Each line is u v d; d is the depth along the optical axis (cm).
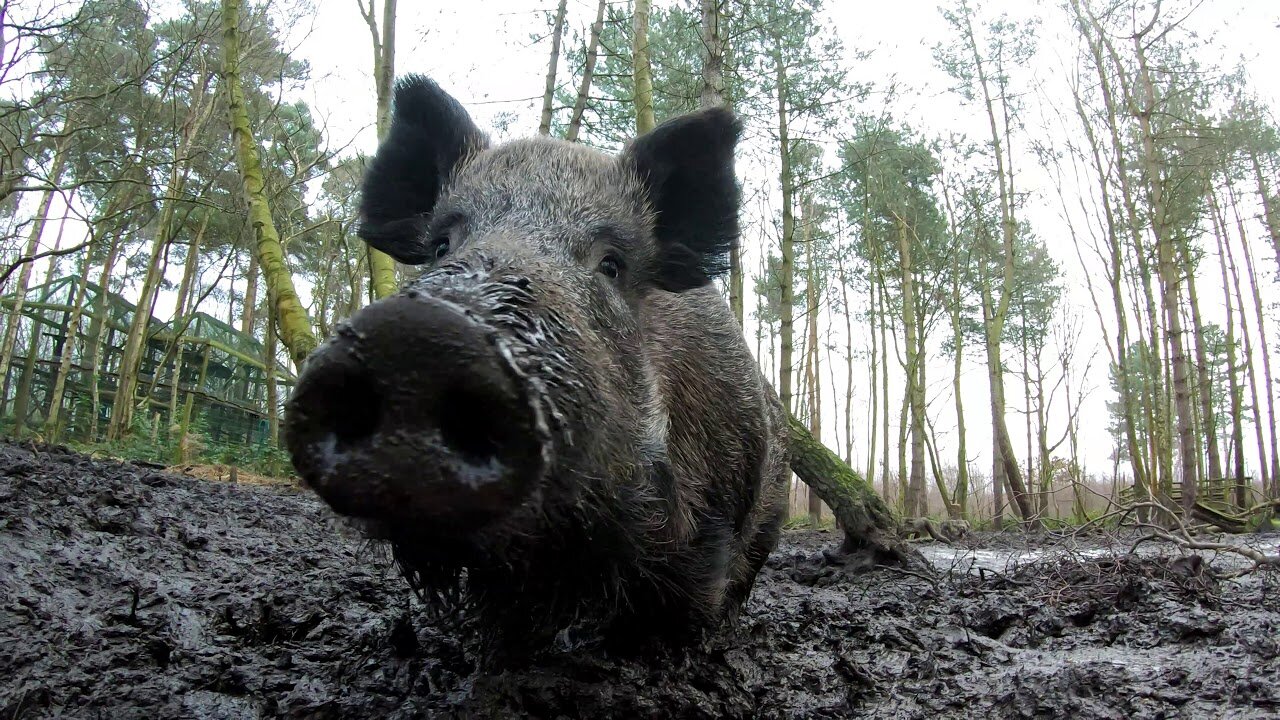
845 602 94
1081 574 99
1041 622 80
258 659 57
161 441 294
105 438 305
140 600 64
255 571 81
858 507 124
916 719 52
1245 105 430
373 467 28
